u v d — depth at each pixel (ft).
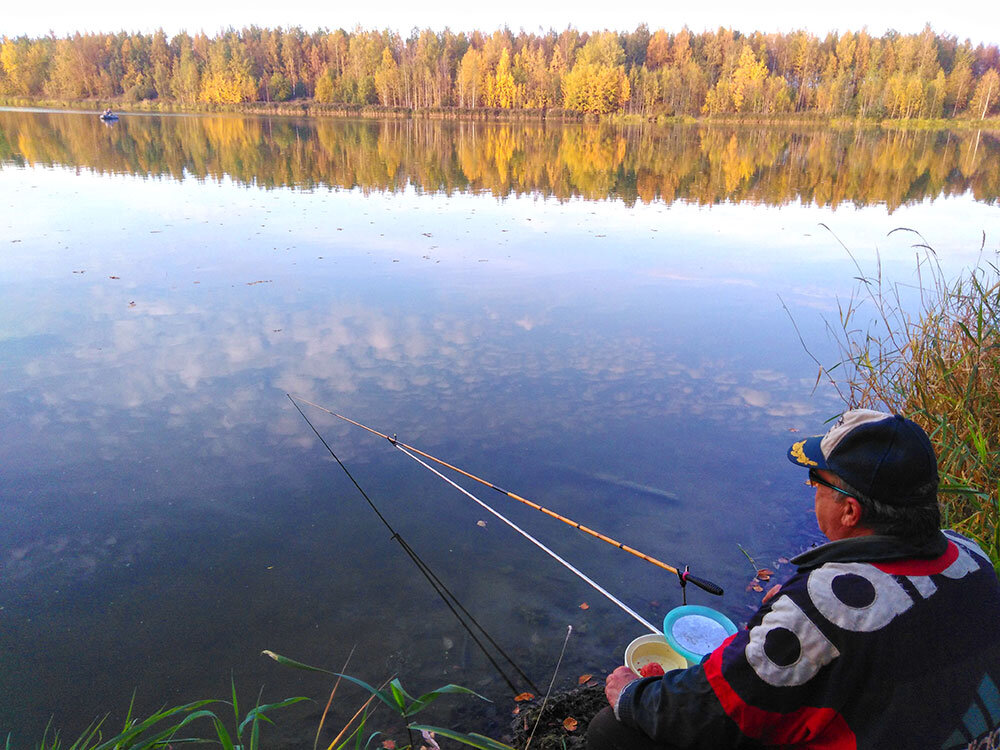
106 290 25.31
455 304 24.49
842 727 4.32
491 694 8.82
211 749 8.11
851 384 16.21
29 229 35.53
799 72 233.96
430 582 10.88
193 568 11.18
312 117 193.16
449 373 18.66
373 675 9.14
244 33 284.41
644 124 189.47
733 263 30.83
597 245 34.24
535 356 19.89
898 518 4.40
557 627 9.96
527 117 213.25
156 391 17.34
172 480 13.61
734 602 10.36
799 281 27.84
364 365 19.11
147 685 8.99
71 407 16.44
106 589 10.68
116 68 264.72
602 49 234.99
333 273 28.22
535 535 12.04
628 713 5.35
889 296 25.62
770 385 18.21
